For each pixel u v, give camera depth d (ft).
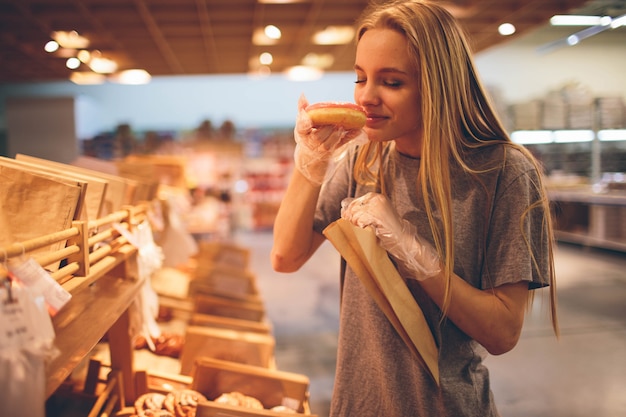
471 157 3.68
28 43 24.66
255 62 32.07
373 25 3.62
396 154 4.06
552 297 3.68
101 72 32.73
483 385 3.83
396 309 3.43
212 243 13.78
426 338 3.53
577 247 28.35
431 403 3.66
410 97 3.54
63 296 2.94
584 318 15.66
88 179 4.57
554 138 29.27
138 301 5.91
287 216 4.01
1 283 2.55
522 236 3.48
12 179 3.63
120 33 23.76
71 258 3.78
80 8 19.86
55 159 36.70
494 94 30.63
